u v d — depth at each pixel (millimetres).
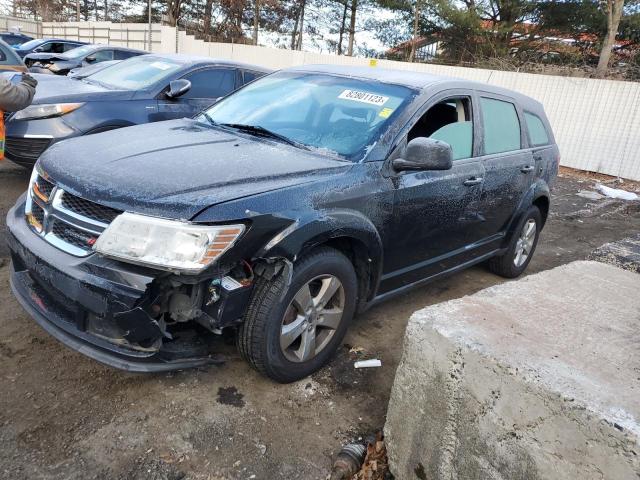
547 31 25094
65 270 2461
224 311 2553
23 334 3205
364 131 3361
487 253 4633
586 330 2271
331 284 2986
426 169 3166
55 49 16250
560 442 1758
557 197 10008
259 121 3717
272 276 2643
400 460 2311
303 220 2654
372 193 3090
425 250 3725
